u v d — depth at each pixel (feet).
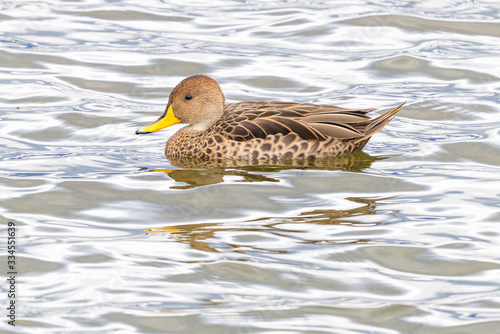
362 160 46.52
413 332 28.96
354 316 29.91
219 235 36.22
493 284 32.07
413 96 59.36
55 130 52.16
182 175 43.96
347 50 69.56
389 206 39.52
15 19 76.23
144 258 34.01
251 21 76.84
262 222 37.60
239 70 64.90
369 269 33.22
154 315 29.86
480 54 68.28
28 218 38.19
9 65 65.26
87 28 74.64
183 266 33.35
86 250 34.76
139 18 77.71
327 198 40.55
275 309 30.32
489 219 37.88
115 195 41.09
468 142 49.70
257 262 33.63
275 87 61.52
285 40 72.02
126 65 65.87
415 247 35.06
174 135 48.52
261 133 46.34
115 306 30.48
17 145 49.19
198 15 78.74
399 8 79.77
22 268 33.19
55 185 42.37
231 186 42.16
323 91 60.70
